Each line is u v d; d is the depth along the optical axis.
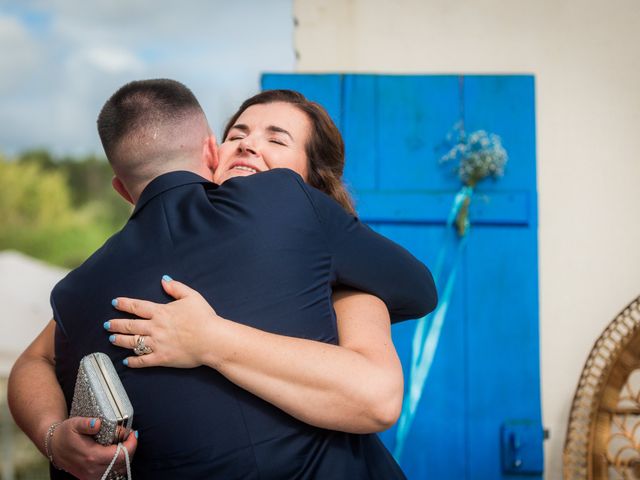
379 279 1.77
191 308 1.59
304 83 3.37
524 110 3.35
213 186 1.77
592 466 3.07
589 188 3.39
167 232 1.70
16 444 9.69
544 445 3.32
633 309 3.09
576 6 3.44
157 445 1.61
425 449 3.24
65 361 1.72
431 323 3.28
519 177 3.33
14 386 1.88
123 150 1.80
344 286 1.84
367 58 3.45
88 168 22.22
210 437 1.59
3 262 8.21
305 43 3.46
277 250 1.66
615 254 3.38
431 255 3.31
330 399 1.59
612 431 3.27
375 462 1.77
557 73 3.43
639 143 3.40
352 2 3.46
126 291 1.66
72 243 21.81
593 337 3.36
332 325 1.70
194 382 1.60
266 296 1.63
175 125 1.81
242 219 1.67
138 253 1.69
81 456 1.59
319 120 2.10
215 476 1.59
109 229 22.08
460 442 3.24
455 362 3.27
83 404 1.61
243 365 1.57
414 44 3.45
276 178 1.74
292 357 1.58
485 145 3.30
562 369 3.35
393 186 3.34
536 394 3.25
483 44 3.44
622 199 3.39
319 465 1.64
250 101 2.15
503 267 3.30
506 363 3.27
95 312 1.68
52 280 8.18
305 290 1.67
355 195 3.31
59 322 1.72
